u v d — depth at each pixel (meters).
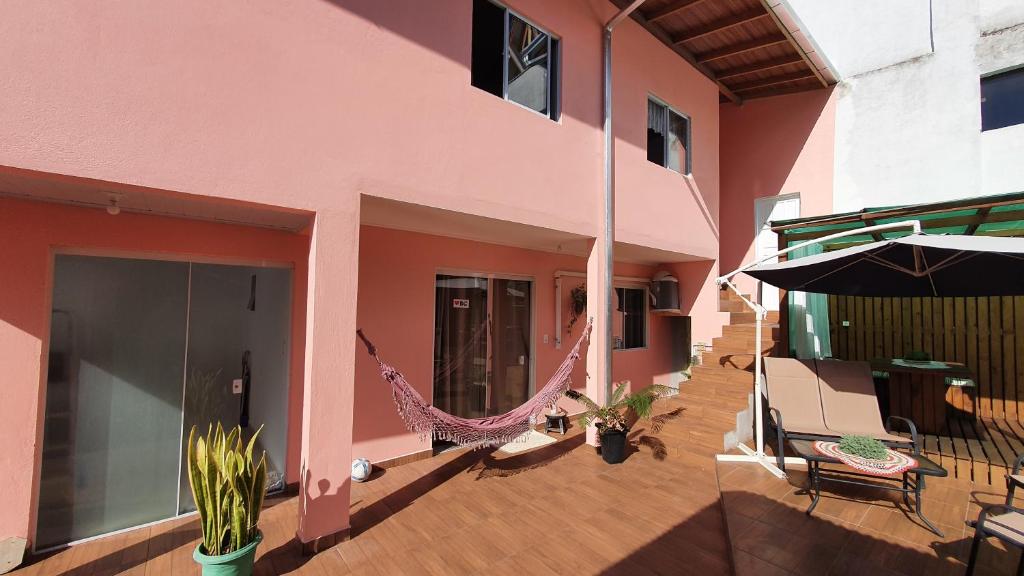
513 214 4.69
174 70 2.81
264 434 4.45
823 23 7.82
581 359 7.33
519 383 6.66
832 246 6.89
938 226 5.27
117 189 2.77
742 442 5.62
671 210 6.72
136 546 3.44
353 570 3.10
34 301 3.26
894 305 7.15
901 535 3.46
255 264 4.34
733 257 8.65
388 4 3.82
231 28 3.04
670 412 6.11
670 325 9.06
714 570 3.11
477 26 4.70
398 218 4.62
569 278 7.25
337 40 3.51
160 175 2.74
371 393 5.01
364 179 3.62
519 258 6.57
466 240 5.94
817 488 3.88
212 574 2.71
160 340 3.89
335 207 3.46
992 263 3.99
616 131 5.92
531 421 4.78
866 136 7.29
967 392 6.11
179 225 3.89
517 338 6.68
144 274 3.83
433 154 4.06
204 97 2.91
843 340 7.60
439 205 4.08
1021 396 6.16
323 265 3.39
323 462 3.37
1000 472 4.32
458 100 4.26
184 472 3.99
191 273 4.06
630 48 6.18
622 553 3.32
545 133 5.05
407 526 3.70
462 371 6.00
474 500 4.20
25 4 2.39
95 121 2.55
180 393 3.98
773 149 8.24
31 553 3.23
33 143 2.38
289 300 4.56
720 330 7.38
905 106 6.95
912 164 6.86
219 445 2.99
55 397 3.43
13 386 3.18
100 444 3.61
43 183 2.81
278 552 3.31
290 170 3.25
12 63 2.34
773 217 8.28
